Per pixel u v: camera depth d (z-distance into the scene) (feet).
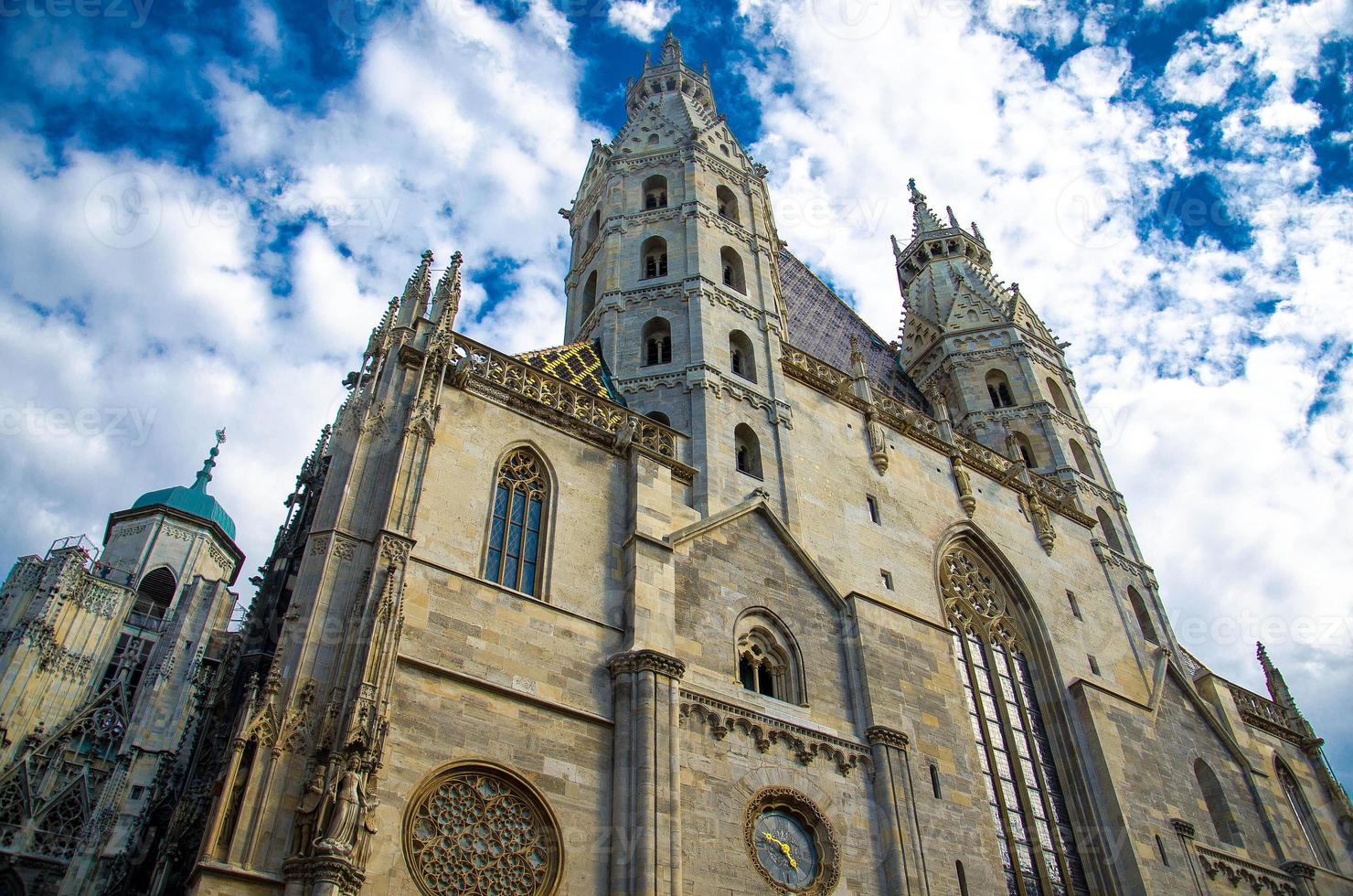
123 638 236.02
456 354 102.94
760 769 90.27
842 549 119.14
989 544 138.21
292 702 70.74
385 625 74.90
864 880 89.30
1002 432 175.11
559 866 75.36
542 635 87.35
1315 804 151.64
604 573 96.48
